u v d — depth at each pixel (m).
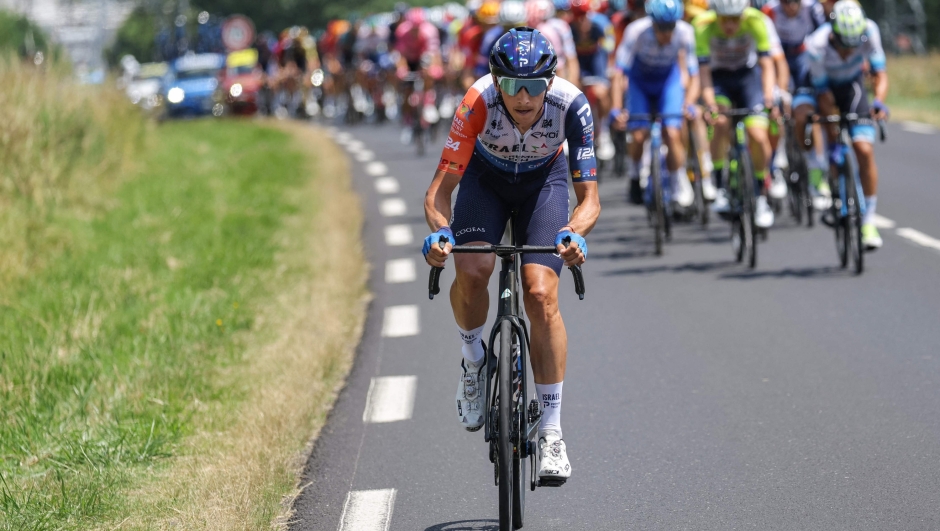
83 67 32.81
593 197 9.82
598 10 36.53
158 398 13.25
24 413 12.59
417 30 43.81
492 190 10.26
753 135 21.47
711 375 13.95
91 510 10.12
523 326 9.87
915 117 44.78
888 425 11.84
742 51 21.47
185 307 17.31
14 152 23.86
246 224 24.67
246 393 13.55
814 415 12.30
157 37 119.62
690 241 22.88
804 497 10.12
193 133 46.06
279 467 11.13
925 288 17.70
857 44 19.25
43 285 18.64
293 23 124.31
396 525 9.98
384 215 27.22
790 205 24.83
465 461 11.53
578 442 11.97
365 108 57.84
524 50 9.21
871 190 19.45
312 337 16.00
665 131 22.34
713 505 10.09
